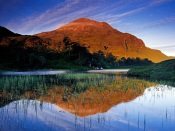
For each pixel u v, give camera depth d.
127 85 30.92
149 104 18.25
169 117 14.40
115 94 23.38
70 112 15.71
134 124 13.03
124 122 13.39
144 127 12.51
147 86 29.83
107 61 187.25
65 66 124.81
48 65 116.50
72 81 37.34
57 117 14.41
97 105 17.95
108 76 49.06
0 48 135.50
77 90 26.45
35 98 21.02
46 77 46.72
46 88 28.05
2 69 92.31
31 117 14.38
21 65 106.00
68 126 12.64
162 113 15.38
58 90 26.25
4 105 18.00
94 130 12.01
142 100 19.91
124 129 12.17
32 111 15.98
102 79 41.12
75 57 159.50
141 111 15.95
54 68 112.56
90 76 48.66
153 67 55.75
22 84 31.73
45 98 21.08
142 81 36.53
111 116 14.69
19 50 143.62
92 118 14.24
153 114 15.13
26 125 12.72
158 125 12.84
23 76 49.59
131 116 14.67
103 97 21.55
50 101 19.58
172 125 12.82
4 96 22.00
